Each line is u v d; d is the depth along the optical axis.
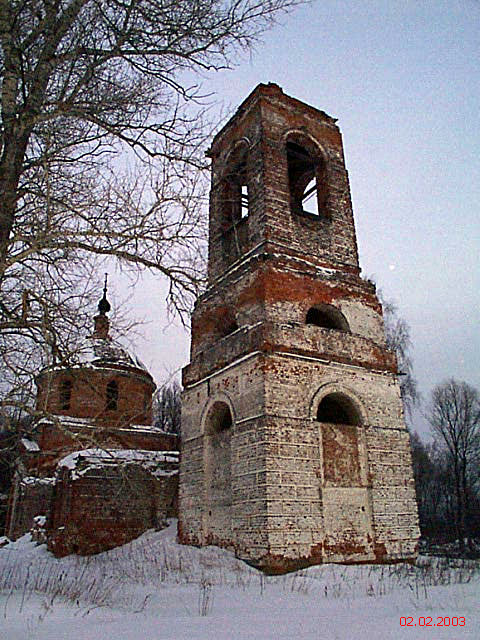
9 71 8.46
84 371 9.98
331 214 20.19
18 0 8.37
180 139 9.23
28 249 7.91
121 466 10.39
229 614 8.81
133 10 8.55
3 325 8.31
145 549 17.98
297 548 14.23
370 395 17.23
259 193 19.19
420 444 42.59
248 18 8.98
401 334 29.80
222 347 17.69
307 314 18.80
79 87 8.56
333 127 22.34
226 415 18.30
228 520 16.03
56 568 16.41
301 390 15.89
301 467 15.05
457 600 9.95
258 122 20.45
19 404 8.41
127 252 8.77
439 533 37.97
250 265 17.78
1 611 7.96
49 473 24.50
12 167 8.41
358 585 12.15
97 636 6.46
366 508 15.88
